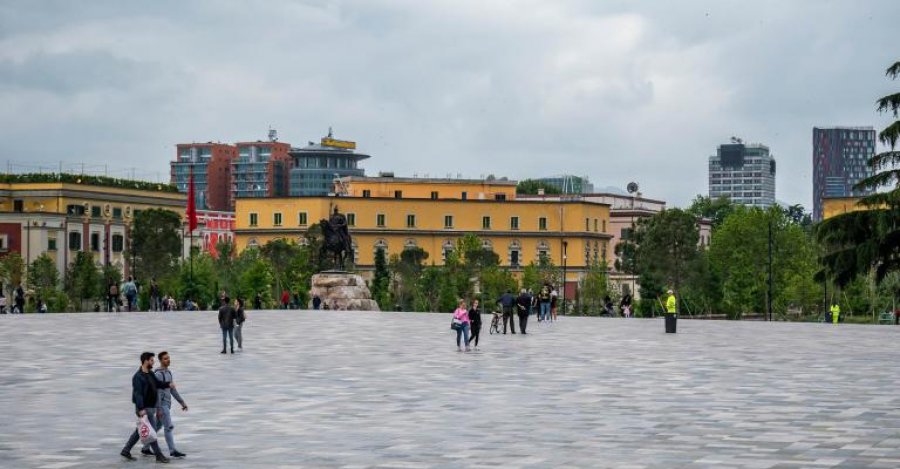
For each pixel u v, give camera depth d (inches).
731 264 7367.1
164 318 3540.8
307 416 1428.4
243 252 7721.5
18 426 1370.6
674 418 1381.6
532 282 7608.3
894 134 3496.6
